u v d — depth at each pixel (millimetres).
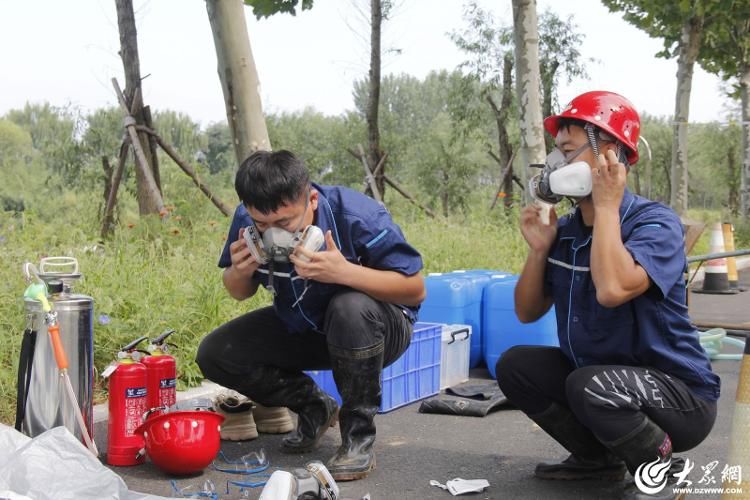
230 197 15414
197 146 18875
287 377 4262
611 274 3184
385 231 3830
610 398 3281
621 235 3418
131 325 5805
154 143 11820
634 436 3307
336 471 3871
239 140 7141
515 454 4352
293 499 3064
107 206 11484
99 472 3184
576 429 3820
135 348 4254
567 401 3764
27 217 8695
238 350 4137
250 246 3734
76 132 15352
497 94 26469
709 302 11555
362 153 17328
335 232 3803
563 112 3463
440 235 12539
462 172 27312
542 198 3484
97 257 7250
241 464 4031
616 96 3463
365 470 3904
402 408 5371
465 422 5016
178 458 3775
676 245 3322
